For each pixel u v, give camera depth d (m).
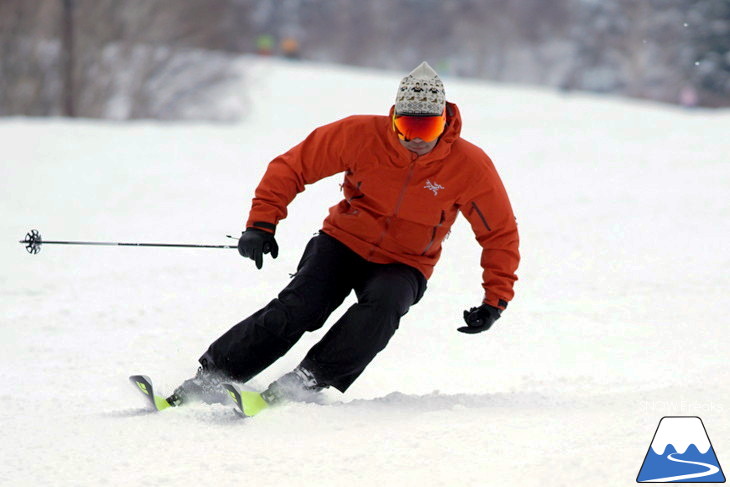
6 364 20.45
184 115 131.00
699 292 25.95
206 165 60.28
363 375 18.55
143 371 19.36
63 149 66.31
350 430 13.20
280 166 14.91
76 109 120.69
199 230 39.66
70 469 12.24
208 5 134.38
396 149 14.29
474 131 76.31
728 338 20.91
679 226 36.47
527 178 50.62
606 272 28.95
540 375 18.31
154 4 127.44
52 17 121.12
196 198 49.16
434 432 12.73
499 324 22.97
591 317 23.45
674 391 14.57
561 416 13.30
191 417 14.18
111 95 127.19
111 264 33.38
